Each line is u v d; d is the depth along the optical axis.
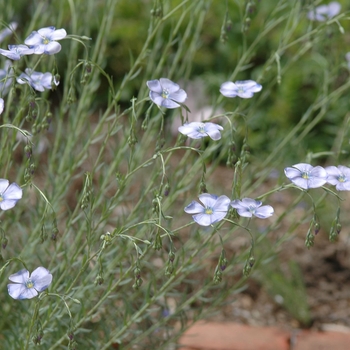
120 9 8.24
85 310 3.80
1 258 3.05
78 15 5.02
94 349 4.05
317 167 3.00
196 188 4.57
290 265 5.40
